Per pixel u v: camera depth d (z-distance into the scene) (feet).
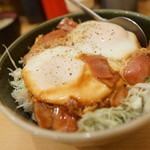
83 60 0.95
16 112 0.88
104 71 0.91
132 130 0.72
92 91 0.87
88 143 0.74
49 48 1.05
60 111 0.87
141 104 0.89
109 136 0.71
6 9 1.73
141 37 1.06
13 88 1.02
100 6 1.57
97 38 1.02
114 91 0.89
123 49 0.98
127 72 0.92
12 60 1.05
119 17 1.09
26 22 1.67
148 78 0.93
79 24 1.13
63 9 1.50
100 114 0.86
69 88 0.88
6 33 1.37
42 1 1.52
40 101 0.90
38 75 0.94
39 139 0.95
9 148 0.95
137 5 1.47
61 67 0.93
